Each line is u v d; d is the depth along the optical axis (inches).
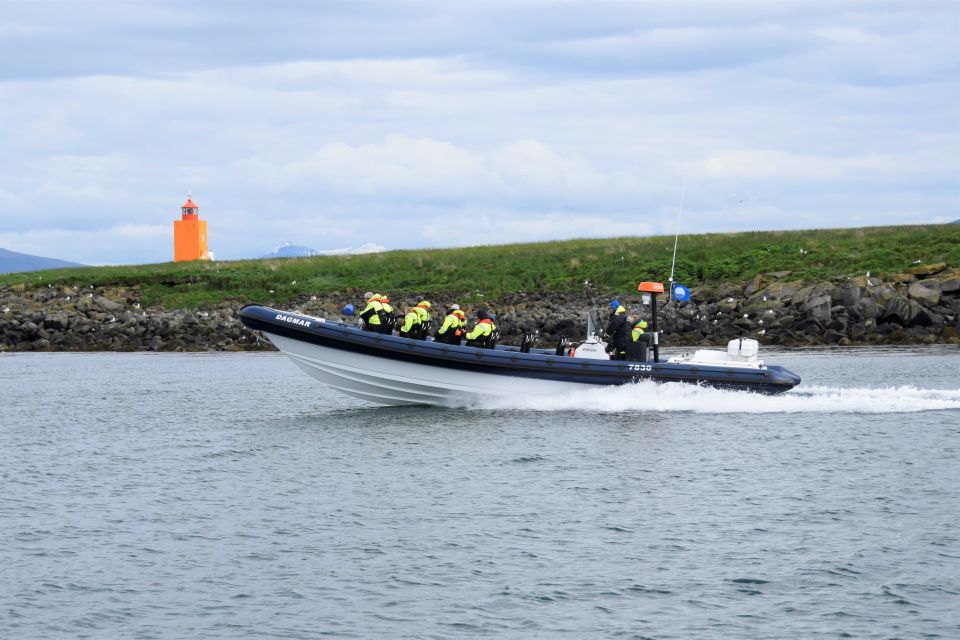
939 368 1675.7
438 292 3006.9
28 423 1249.4
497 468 930.7
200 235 4640.8
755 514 769.6
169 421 1257.4
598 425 1130.0
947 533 717.9
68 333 2645.2
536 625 571.8
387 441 1066.7
